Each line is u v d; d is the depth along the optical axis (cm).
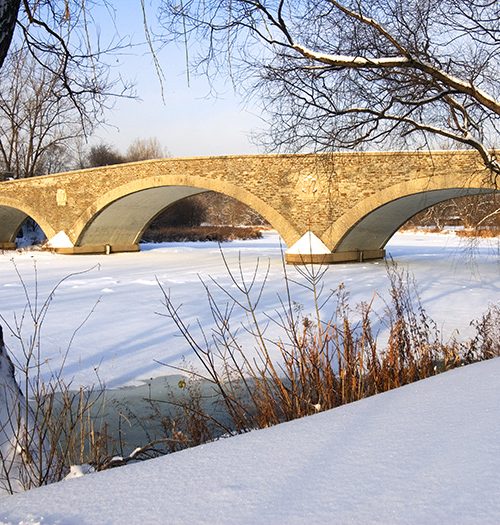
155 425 616
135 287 1761
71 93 619
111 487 190
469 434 221
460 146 1005
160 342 1040
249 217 8375
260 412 460
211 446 230
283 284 1791
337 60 764
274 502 171
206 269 2311
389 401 291
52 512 173
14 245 4328
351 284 1775
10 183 3609
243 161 2698
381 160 2350
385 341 923
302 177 2562
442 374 363
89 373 863
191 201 6356
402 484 178
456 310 1293
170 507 172
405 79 823
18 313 1317
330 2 769
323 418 266
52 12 512
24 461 326
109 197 3166
